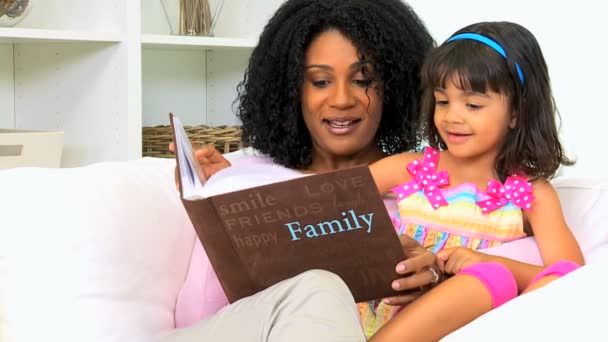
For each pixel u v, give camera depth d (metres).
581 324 0.76
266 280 1.03
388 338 0.98
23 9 1.84
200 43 2.05
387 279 1.05
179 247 1.25
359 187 0.93
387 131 1.45
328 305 0.89
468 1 2.51
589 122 2.44
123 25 1.88
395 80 1.38
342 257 1.01
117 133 1.90
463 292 1.00
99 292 1.09
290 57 1.37
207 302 1.20
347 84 1.34
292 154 1.44
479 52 1.24
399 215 1.36
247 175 1.20
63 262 1.08
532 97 1.27
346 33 1.33
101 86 1.94
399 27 1.39
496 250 1.21
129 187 1.21
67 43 2.00
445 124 1.28
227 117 2.46
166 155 2.04
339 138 1.36
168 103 2.45
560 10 2.45
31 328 1.04
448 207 1.31
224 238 0.99
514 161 1.28
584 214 1.32
